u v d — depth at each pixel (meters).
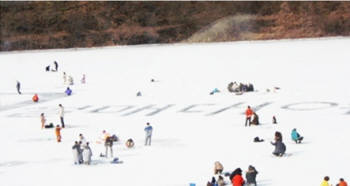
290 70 75.75
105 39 137.88
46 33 139.75
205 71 80.12
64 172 34.59
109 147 40.00
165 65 90.25
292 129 42.19
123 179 32.53
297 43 116.25
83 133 44.88
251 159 35.09
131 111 53.31
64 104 59.53
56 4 144.00
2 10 143.12
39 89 72.31
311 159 34.28
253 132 42.09
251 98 56.62
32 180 33.28
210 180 31.62
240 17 137.12
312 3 136.38
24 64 103.38
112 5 142.50
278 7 137.50
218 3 140.12
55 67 92.31
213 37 133.75
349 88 58.75
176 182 31.53
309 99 53.91
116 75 81.69
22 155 39.28
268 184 30.33
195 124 46.03
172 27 137.88
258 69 78.62
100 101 60.09
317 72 72.25
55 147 40.97
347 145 36.88
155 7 141.50
